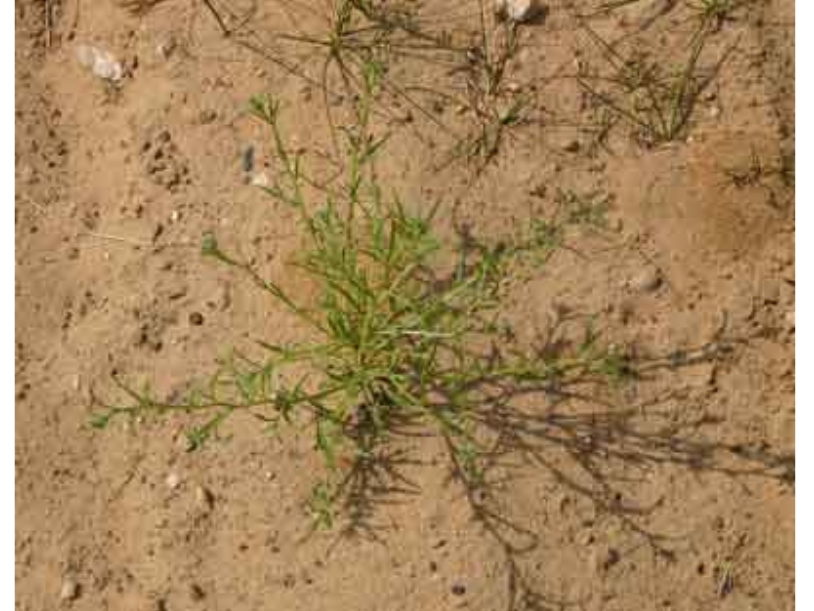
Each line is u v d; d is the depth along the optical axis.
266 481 0.84
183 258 0.87
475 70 0.89
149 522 0.84
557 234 0.87
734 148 0.88
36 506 0.85
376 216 0.82
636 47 0.90
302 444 0.84
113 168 0.89
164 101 0.90
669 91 0.89
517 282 0.86
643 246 0.87
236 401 0.85
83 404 0.86
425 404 0.82
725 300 0.86
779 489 0.84
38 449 0.86
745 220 0.87
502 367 0.85
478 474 0.84
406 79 0.89
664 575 0.83
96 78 0.90
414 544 0.83
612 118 0.89
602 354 0.85
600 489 0.84
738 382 0.85
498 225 0.87
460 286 0.80
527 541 0.83
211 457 0.85
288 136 0.88
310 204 0.87
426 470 0.84
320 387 0.82
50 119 0.90
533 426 0.84
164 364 0.86
